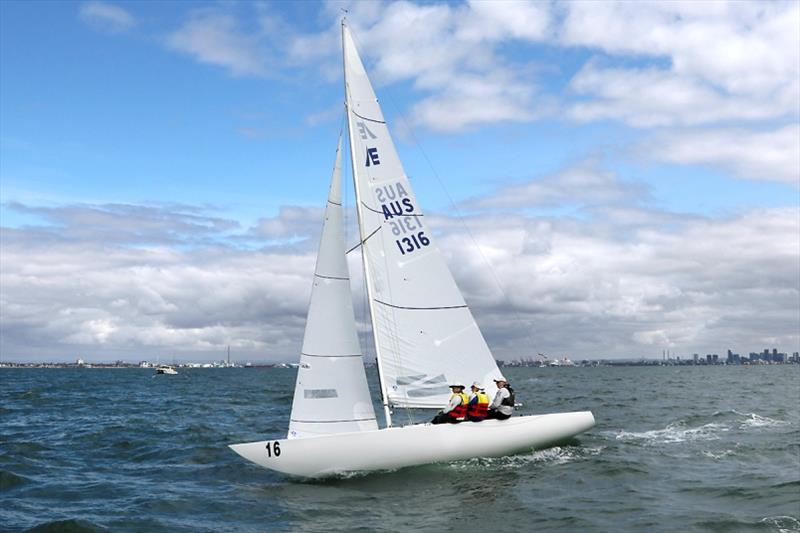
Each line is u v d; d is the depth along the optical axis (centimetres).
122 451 1777
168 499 1191
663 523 968
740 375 10019
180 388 5975
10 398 4175
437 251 1505
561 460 1453
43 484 1334
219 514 1090
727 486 1186
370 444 1310
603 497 1136
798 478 1235
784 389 4919
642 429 2047
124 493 1252
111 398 4219
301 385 1354
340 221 1419
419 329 1467
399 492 1200
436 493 1187
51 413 2966
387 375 1438
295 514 1077
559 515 1029
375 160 1473
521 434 1458
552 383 6694
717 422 2219
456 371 1491
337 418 1362
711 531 925
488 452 1420
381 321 1438
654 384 6203
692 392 4450
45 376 11569
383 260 1452
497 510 1070
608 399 3625
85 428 2302
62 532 984
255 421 2525
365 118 1475
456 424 1393
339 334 1382
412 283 1471
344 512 1082
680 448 1623
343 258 1409
